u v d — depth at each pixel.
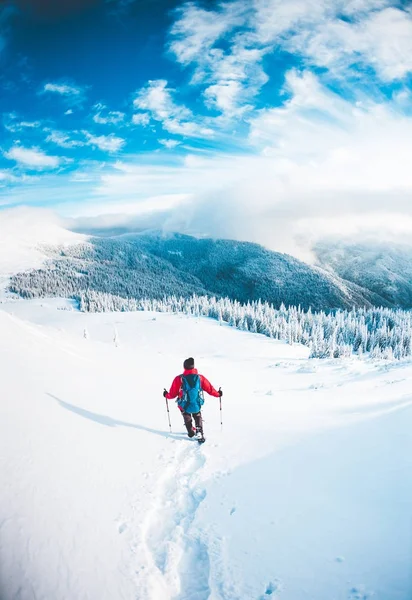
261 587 3.34
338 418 9.14
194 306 146.25
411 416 7.56
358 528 3.97
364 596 3.02
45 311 153.62
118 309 168.50
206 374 28.03
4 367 9.29
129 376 15.59
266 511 4.60
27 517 3.82
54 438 5.92
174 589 3.48
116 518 4.45
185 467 6.20
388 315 139.62
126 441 6.89
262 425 8.70
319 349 66.31
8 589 2.84
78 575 3.27
